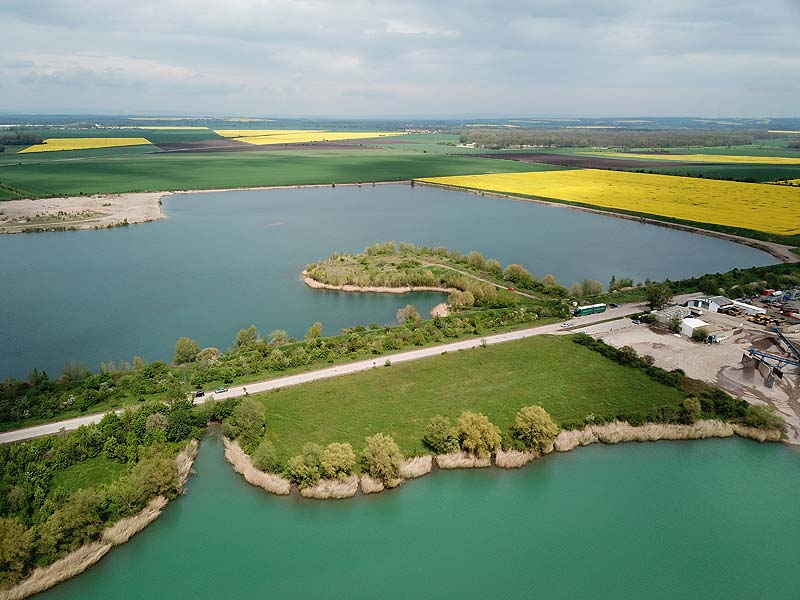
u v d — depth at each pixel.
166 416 83.62
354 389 95.81
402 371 102.19
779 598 60.09
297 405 90.62
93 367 109.69
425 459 79.06
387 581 61.75
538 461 81.94
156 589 60.59
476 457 80.75
